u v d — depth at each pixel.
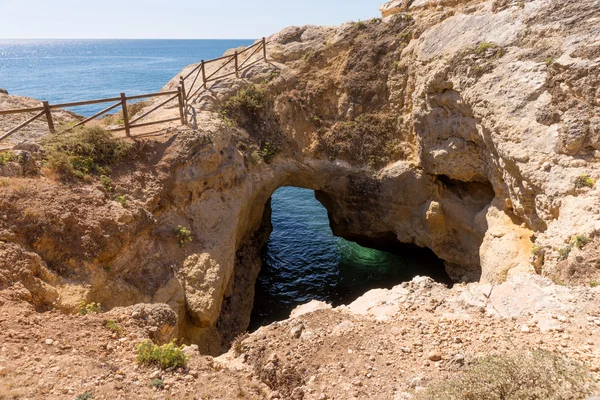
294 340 8.20
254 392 6.74
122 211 11.46
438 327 7.89
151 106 18.62
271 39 23.89
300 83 21.00
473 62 15.38
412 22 20.41
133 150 13.53
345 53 21.19
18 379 5.76
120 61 144.62
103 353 7.07
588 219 10.35
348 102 20.19
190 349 7.67
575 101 12.48
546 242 10.95
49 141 12.41
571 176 11.63
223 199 15.04
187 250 13.11
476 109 14.70
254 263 18.77
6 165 10.85
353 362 7.24
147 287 11.55
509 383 5.16
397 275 19.38
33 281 8.91
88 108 47.22
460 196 17.67
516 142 13.17
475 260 17.02
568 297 8.06
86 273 10.12
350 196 19.84
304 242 22.62
